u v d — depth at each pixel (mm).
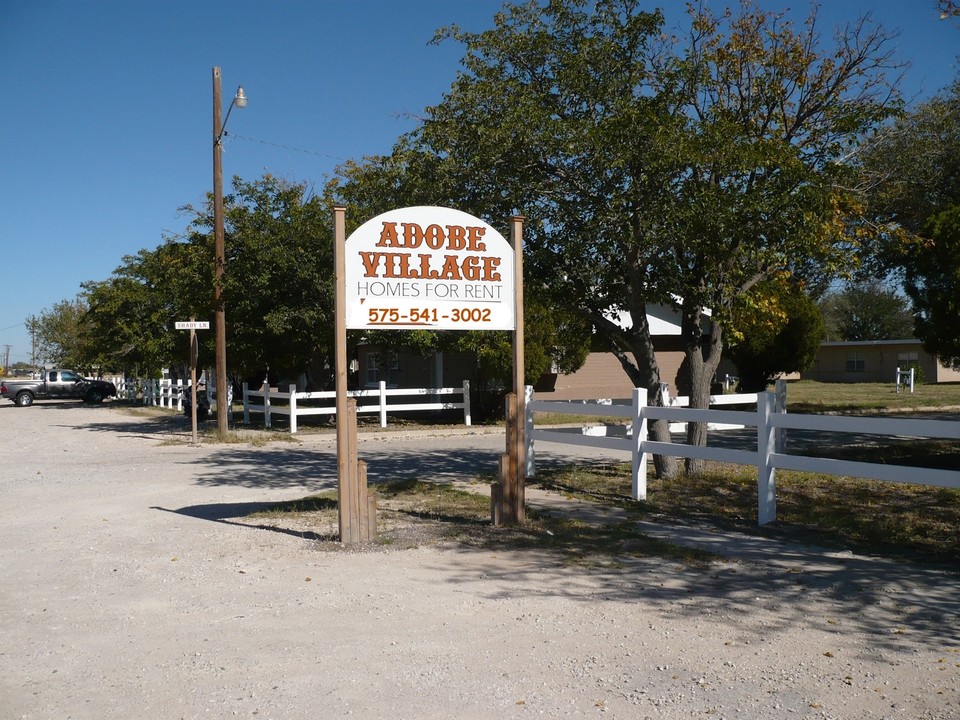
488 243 9172
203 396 27766
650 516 9672
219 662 5289
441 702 4633
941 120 15961
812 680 4852
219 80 20844
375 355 25344
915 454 14625
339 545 8352
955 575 6895
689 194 10781
